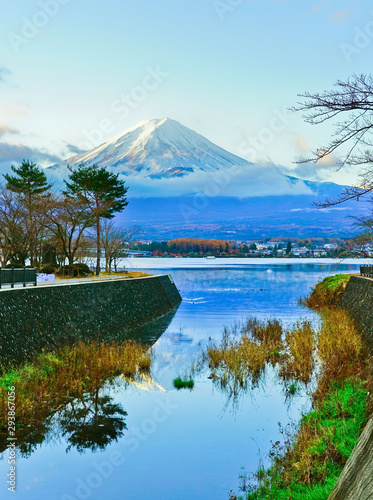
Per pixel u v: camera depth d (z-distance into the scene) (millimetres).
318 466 11625
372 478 6543
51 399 18719
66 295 29688
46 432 16203
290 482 11430
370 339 26828
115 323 36500
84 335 29734
